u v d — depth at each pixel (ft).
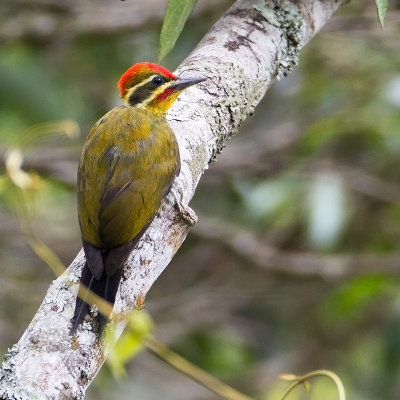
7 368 21.43
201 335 49.39
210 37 29.91
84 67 49.52
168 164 26.45
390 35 46.85
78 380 21.74
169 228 25.94
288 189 45.44
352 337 50.52
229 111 28.40
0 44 45.88
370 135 45.80
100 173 26.40
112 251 24.38
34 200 32.35
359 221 50.16
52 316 22.50
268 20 30.25
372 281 45.75
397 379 47.98
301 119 49.01
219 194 50.70
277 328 51.83
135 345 27.20
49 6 47.83
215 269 53.16
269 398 39.04
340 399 28.91
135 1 47.57
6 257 52.06
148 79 28.78
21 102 45.73
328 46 47.65
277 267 47.19
